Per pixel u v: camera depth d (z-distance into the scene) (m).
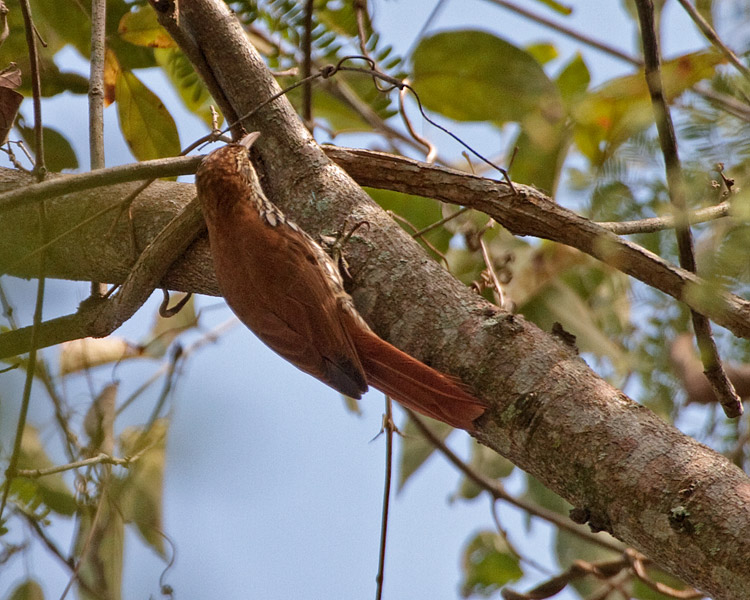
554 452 5.17
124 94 8.41
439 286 5.90
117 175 5.92
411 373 5.57
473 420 5.48
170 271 7.08
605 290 8.70
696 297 3.14
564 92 9.70
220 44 6.66
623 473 4.91
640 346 6.80
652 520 4.78
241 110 6.74
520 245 9.37
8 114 6.51
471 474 9.29
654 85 3.54
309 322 6.47
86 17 8.35
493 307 5.76
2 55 8.26
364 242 6.16
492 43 7.66
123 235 6.83
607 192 3.46
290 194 6.52
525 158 6.90
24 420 4.69
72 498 5.98
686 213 3.28
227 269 6.74
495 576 10.18
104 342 8.47
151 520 6.39
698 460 4.84
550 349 5.46
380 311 6.01
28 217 6.58
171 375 6.91
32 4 8.32
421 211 8.20
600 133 4.55
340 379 6.05
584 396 5.21
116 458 6.34
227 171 6.71
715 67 3.47
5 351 5.70
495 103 7.88
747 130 2.96
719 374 5.83
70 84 8.53
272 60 8.26
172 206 6.93
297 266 6.56
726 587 4.54
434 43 7.79
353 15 7.77
